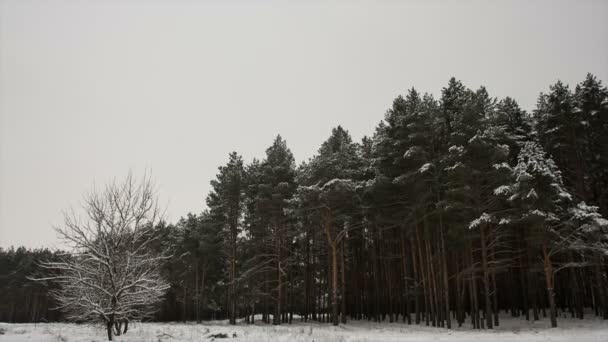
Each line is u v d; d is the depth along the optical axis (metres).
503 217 29.31
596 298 32.94
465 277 29.75
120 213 15.95
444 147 32.12
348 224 36.19
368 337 21.28
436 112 32.03
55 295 16.69
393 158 32.75
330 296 39.19
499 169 27.77
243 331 26.02
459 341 19.56
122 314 16.55
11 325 36.25
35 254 75.88
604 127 31.94
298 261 45.00
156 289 16.53
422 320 35.12
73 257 15.55
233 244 42.19
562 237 26.92
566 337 20.56
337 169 35.12
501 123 32.38
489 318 26.52
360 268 43.44
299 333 23.56
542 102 38.06
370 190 32.19
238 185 42.12
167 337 20.45
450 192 27.33
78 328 31.12
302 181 37.81
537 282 33.81
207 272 54.59
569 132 32.12
